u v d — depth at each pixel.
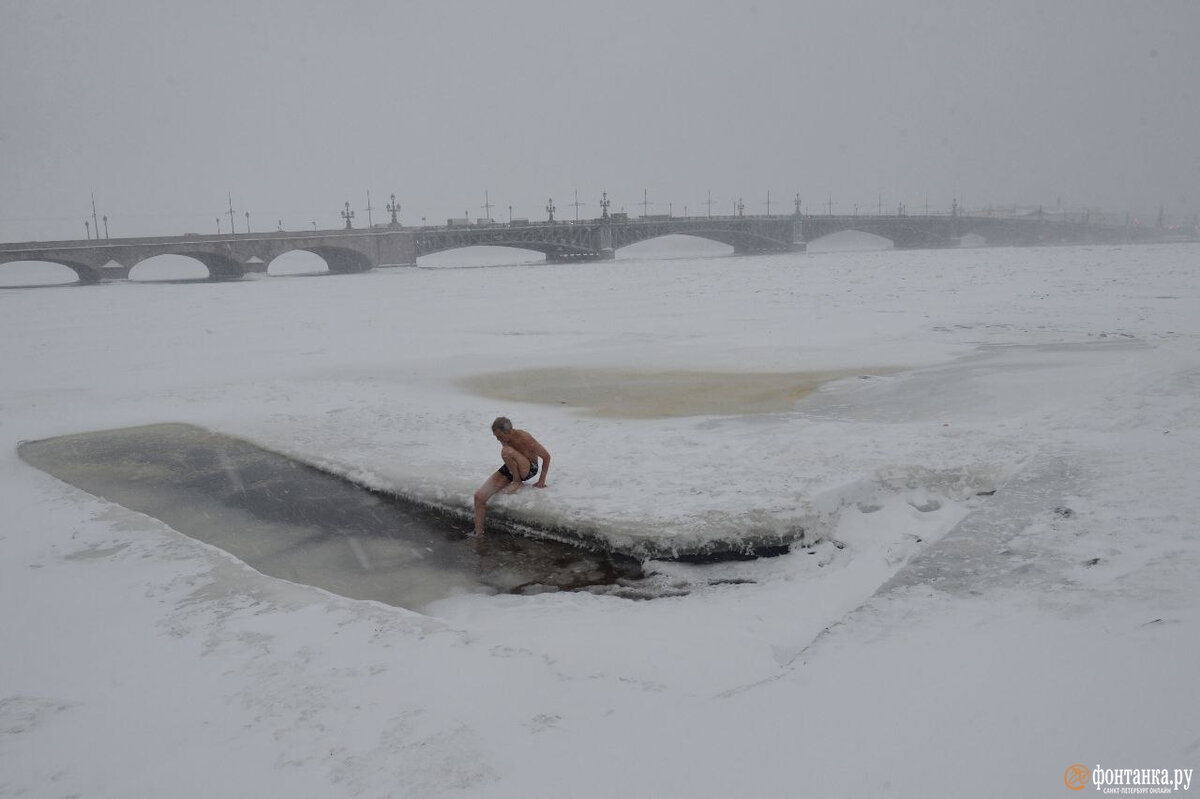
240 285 84.06
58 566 7.45
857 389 14.88
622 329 28.12
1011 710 3.76
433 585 7.14
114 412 15.75
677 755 3.79
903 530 7.40
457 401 15.65
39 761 4.28
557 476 9.45
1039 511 7.11
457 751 4.03
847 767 3.48
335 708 4.62
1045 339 20.50
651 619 5.97
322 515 9.18
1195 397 10.88
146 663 5.44
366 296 55.84
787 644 5.24
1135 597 4.98
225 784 3.92
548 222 143.88
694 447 10.69
